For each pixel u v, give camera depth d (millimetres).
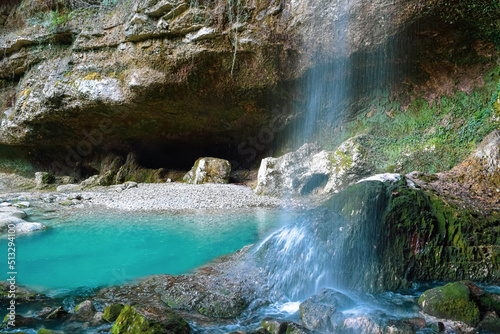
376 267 4199
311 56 9586
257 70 10602
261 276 4414
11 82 15797
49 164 17250
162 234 6719
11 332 3199
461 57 8383
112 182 14602
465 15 7375
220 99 11977
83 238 6504
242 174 13586
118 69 12266
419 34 8172
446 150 8547
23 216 8227
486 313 3436
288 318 3574
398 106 9883
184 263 5172
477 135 8164
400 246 4293
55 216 8453
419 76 9305
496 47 7801
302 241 4465
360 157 9344
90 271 4875
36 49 14125
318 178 10188
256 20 9648
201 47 10484
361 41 8641
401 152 9250
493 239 4477
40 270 4914
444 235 4426
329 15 8688
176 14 10508
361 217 4270
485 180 5684
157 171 14523
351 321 3191
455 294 3520
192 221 7723
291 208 8938
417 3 7535
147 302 3885
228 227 7160
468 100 8531
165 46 10945
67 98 13289
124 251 5754
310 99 11047
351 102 10570
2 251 5746
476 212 4668
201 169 12914
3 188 15148
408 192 4492
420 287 4207
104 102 12711
